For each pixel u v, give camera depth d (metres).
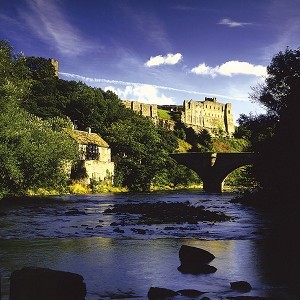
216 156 95.44
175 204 45.59
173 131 181.25
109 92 144.88
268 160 41.94
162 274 13.24
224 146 193.50
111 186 89.12
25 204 46.31
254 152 46.16
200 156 97.25
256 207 45.28
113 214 34.09
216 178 94.75
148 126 109.25
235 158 93.12
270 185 44.38
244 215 35.00
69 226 25.84
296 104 37.22
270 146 41.69
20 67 76.38
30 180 54.94
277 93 48.50
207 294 11.01
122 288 11.64
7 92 50.28
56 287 9.91
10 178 48.56
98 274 13.19
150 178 99.00
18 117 50.50
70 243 19.11
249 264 14.76
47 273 10.09
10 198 53.47
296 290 11.42
